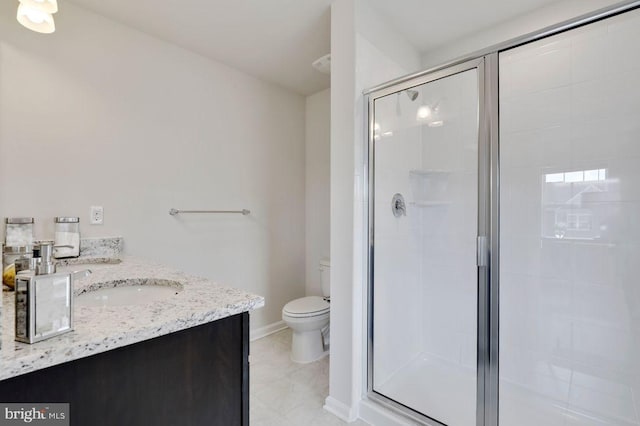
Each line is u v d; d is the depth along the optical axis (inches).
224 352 33.6
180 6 72.1
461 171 81.4
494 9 74.0
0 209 61.2
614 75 63.2
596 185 65.6
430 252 88.8
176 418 29.8
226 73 100.0
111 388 25.9
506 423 67.1
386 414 63.7
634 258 62.1
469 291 82.2
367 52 70.6
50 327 23.7
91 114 72.9
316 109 121.8
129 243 78.9
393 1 71.0
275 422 64.6
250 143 106.8
